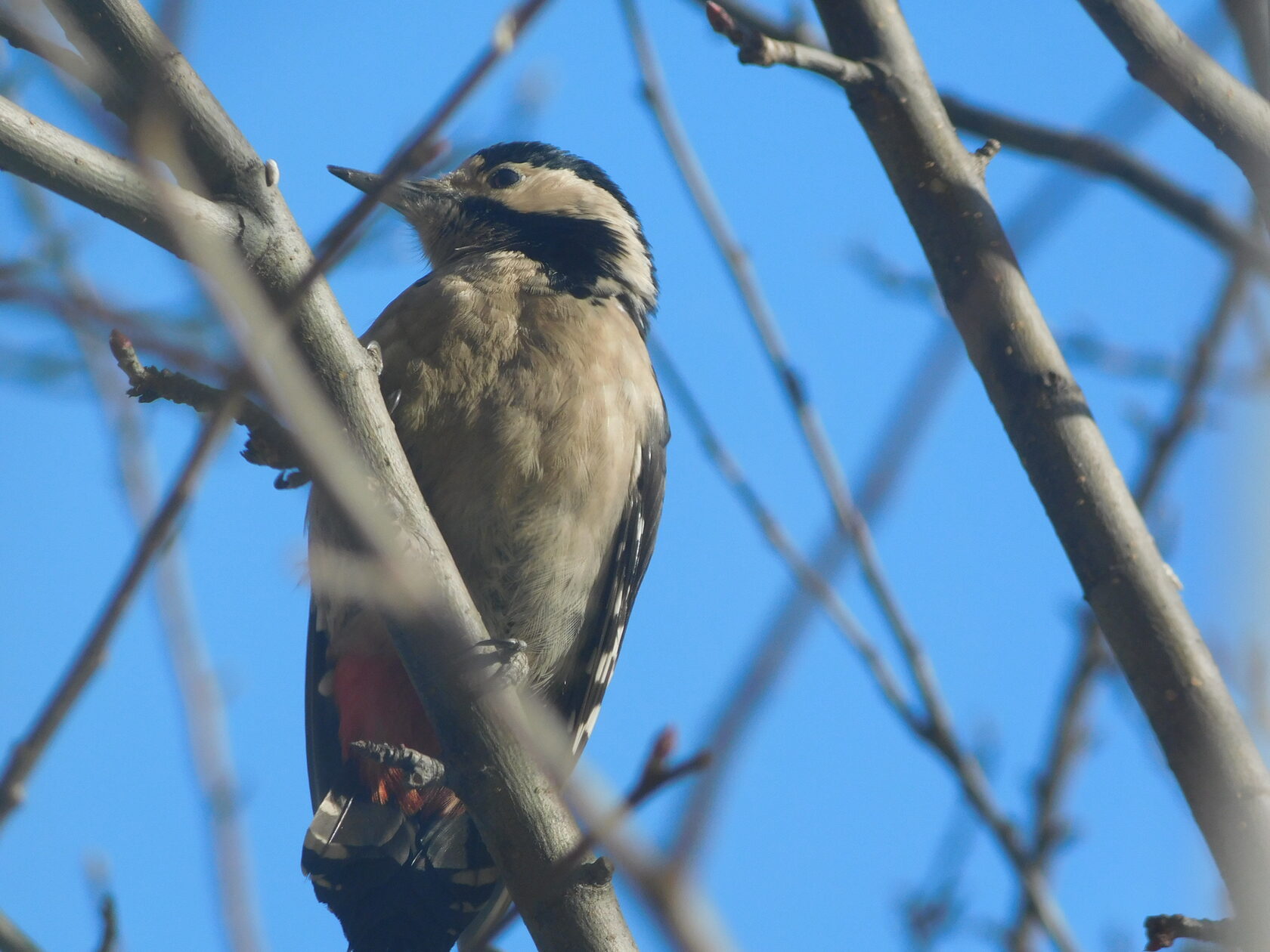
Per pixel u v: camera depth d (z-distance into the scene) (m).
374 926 8.37
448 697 6.33
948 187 6.33
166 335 4.04
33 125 5.56
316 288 6.21
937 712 7.51
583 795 3.08
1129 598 5.64
